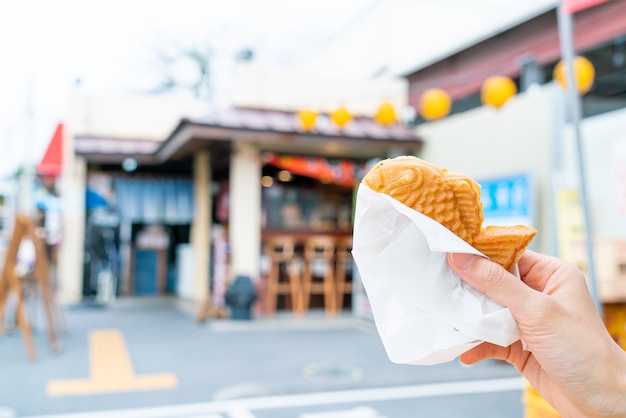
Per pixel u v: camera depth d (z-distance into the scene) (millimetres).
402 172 908
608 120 5094
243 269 7996
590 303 995
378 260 931
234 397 4363
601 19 6441
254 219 8062
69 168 10117
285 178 10211
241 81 8383
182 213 10891
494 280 906
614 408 895
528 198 5727
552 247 5215
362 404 4266
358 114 8930
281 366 5457
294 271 8969
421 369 5379
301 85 8680
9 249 5629
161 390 4523
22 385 4590
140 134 10508
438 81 9148
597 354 912
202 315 8109
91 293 10375
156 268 11484
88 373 5039
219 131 7473
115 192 10539
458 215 924
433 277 925
